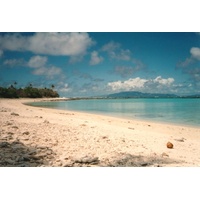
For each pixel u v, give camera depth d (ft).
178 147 29.09
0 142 22.75
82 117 62.69
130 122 56.59
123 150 24.81
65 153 22.17
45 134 29.04
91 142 27.02
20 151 21.39
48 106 136.77
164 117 73.36
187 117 73.10
